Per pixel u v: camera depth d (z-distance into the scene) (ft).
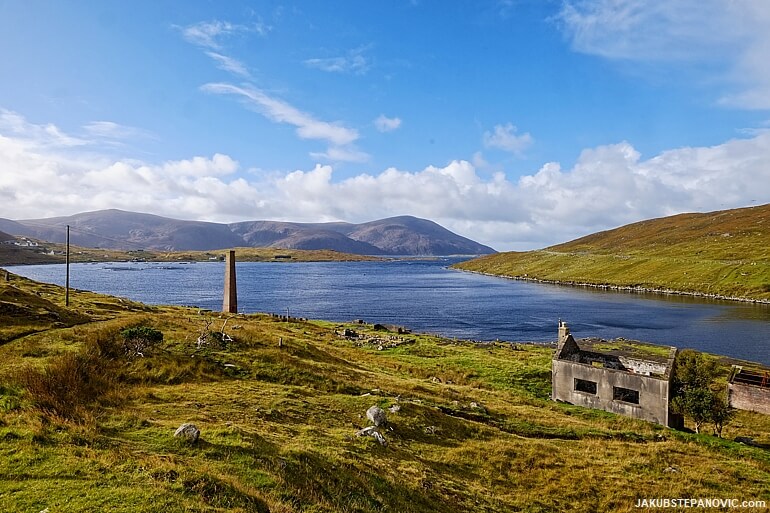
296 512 53.62
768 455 121.90
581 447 116.06
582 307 504.84
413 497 70.38
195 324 183.62
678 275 644.69
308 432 86.94
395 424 105.70
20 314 154.10
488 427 121.49
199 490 50.70
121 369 113.80
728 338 327.67
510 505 81.00
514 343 317.83
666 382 141.90
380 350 255.09
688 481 98.43
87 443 59.36
